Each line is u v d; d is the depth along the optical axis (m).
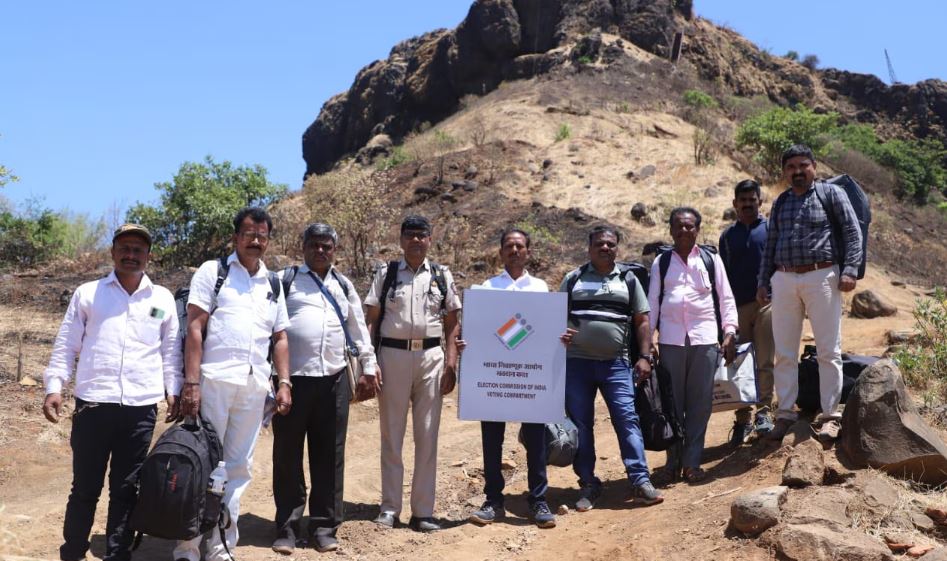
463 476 7.52
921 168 35.44
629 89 33.69
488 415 5.98
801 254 6.16
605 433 8.42
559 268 15.14
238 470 5.12
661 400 6.32
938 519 4.91
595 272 6.34
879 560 4.43
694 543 5.10
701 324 6.40
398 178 22.53
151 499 4.53
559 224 18.03
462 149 25.94
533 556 5.38
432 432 6.04
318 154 53.72
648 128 27.55
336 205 18.17
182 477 4.56
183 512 4.55
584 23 40.53
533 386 6.00
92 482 4.84
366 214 17.88
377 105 48.22
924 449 5.31
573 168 22.27
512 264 6.29
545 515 5.90
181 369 5.13
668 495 6.13
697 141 23.81
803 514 4.85
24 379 9.04
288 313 5.64
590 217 18.45
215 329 5.08
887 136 47.16
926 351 7.90
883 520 4.92
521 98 32.50
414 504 6.04
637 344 6.42
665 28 41.16
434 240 17.50
